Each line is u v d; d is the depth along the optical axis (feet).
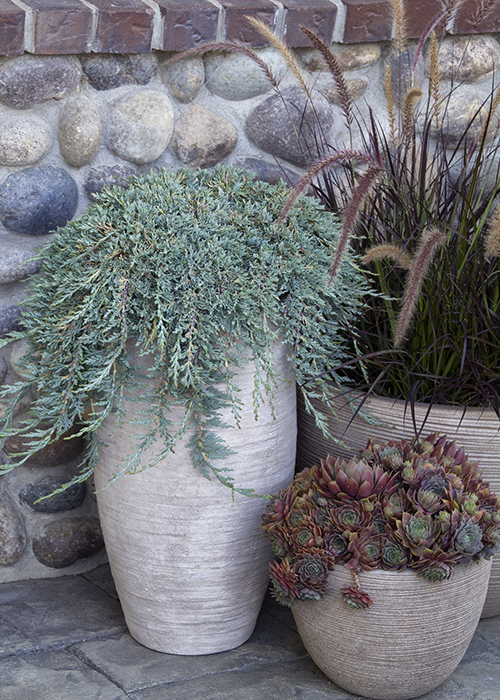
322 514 5.10
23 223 6.01
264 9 6.48
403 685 5.21
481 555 5.01
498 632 6.34
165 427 5.06
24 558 6.78
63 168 6.18
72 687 5.34
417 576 4.86
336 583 4.97
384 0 6.94
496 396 5.60
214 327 5.04
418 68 7.47
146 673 5.56
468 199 5.98
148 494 5.40
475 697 5.45
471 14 7.36
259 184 5.79
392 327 5.97
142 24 5.97
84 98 6.07
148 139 6.30
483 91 7.84
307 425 6.53
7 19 5.42
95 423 5.05
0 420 5.53
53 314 5.28
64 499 6.74
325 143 7.14
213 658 5.82
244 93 6.75
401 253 5.30
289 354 5.62
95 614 6.33
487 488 5.33
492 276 5.99
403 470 5.20
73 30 5.71
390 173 6.29
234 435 5.37
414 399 5.83
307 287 5.32
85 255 5.15
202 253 5.05
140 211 5.17
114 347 5.10
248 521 5.57
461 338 5.82
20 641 5.85
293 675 5.62
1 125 5.82
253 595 5.89
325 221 5.65
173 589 5.59
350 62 7.15
